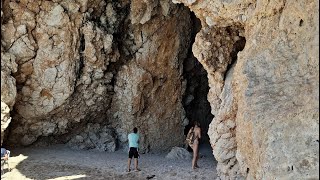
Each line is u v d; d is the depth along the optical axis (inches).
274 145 197.8
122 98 551.8
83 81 515.5
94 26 503.5
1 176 368.5
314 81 197.3
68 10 486.3
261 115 219.3
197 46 344.2
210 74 344.5
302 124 192.2
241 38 336.5
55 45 485.7
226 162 309.4
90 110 541.3
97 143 545.3
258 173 207.0
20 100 486.0
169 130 569.9
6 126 444.1
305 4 215.5
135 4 511.5
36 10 473.1
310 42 207.0
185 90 580.7
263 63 240.8
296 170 183.2
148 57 542.6
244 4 293.4
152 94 555.8
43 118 510.0
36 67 482.3
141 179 372.8
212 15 322.0
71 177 372.8
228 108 296.4
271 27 249.0
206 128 655.1
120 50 546.3
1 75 440.1
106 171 402.0
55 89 494.0
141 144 550.0
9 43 461.7
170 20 530.9
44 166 414.0
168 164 452.4
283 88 219.1
